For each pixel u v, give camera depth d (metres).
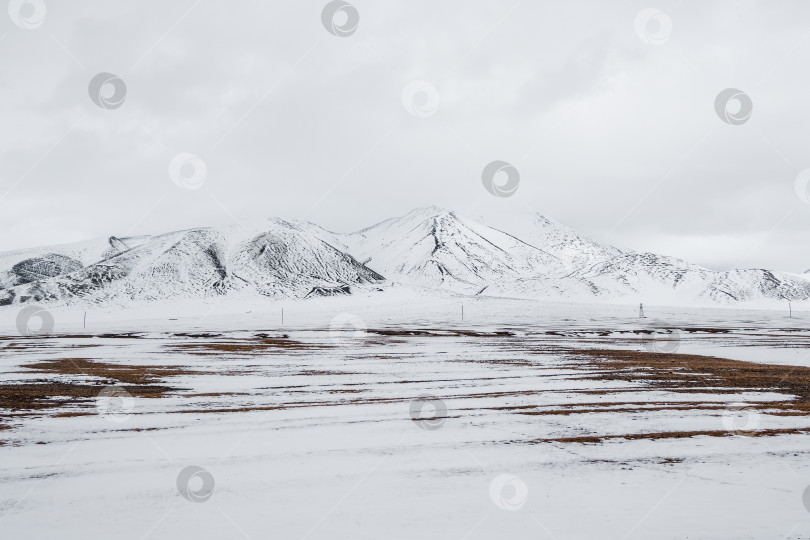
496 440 11.57
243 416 14.00
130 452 10.69
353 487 8.73
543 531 7.12
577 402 15.91
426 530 7.14
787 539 6.93
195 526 7.26
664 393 17.39
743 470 9.55
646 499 8.22
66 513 7.70
